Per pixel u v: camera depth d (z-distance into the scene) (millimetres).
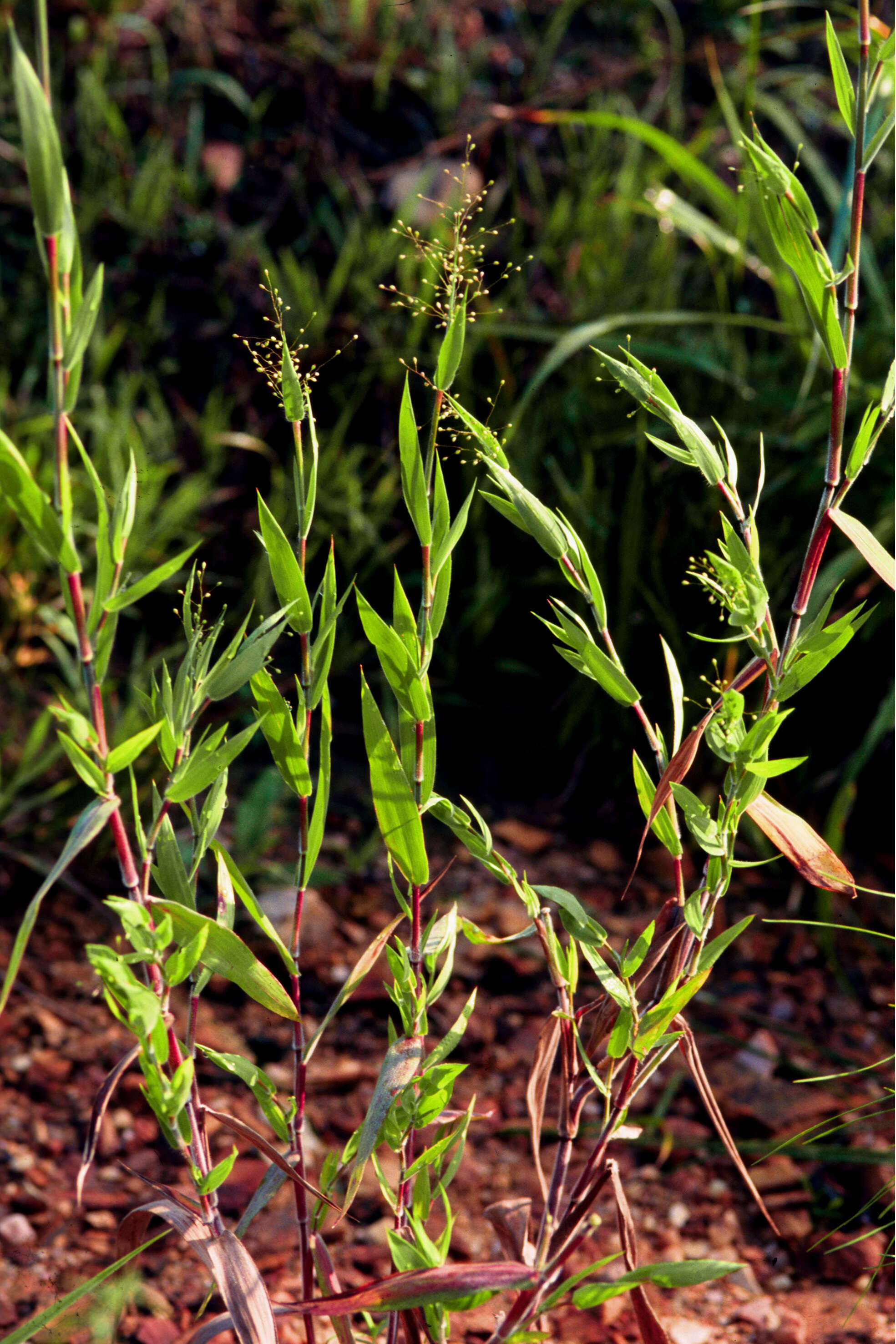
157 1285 1342
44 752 2033
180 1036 1626
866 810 2113
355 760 2268
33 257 2762
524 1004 1778
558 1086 1637
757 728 1028
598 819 2174
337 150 3094
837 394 1029
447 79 3203
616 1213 1463
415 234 1044
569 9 3346
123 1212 1401
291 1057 1655
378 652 1040
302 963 1808
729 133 3215
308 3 3291
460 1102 1608
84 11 3189
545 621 1046
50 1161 1465
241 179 3039
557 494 2271
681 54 3475
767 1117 1587
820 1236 1436
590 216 2768
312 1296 1103
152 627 2355
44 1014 1657
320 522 2334
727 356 2336
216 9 3260
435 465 1046
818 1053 1719
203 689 1032
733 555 1030
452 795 2188
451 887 1997
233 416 2633
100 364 2512
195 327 2760
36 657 2205
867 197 2852
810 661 1032
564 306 2641
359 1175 1053
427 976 1764
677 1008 1036
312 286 2727
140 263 2830
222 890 1081
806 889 2008
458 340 1025
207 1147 1082
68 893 1854
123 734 1886
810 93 3115
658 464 2205
